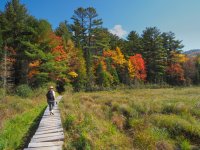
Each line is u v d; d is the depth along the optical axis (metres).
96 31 66.56
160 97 28.72
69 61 49.16
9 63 34.31
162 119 14.27
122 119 15.34
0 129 11.65
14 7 38.53
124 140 11.02
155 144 10.63
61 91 45.62
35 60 36.81
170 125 13.20
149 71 70.38
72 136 10.83
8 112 15.53
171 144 11.05
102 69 57.06
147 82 68.56
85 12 65.31
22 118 15.04
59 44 46.03
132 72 63.09
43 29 39.09
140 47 73.19
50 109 16.36
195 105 18.22
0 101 19.30
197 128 12.40
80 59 52.09
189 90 40.81
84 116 14.28
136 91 44.38
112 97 27.83
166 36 77.25
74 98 27.88
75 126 12.01
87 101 24.44
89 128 11.53
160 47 71.19
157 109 17.89
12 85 34.12
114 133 12.14
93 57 62.28
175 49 74.69
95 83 56.75
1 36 33.66
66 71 47.25
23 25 37.47
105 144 10.02
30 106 20.23
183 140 11.52
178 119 14.02
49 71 39.28
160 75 69.31
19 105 18.39
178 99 23.91
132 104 19.80
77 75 49.75
